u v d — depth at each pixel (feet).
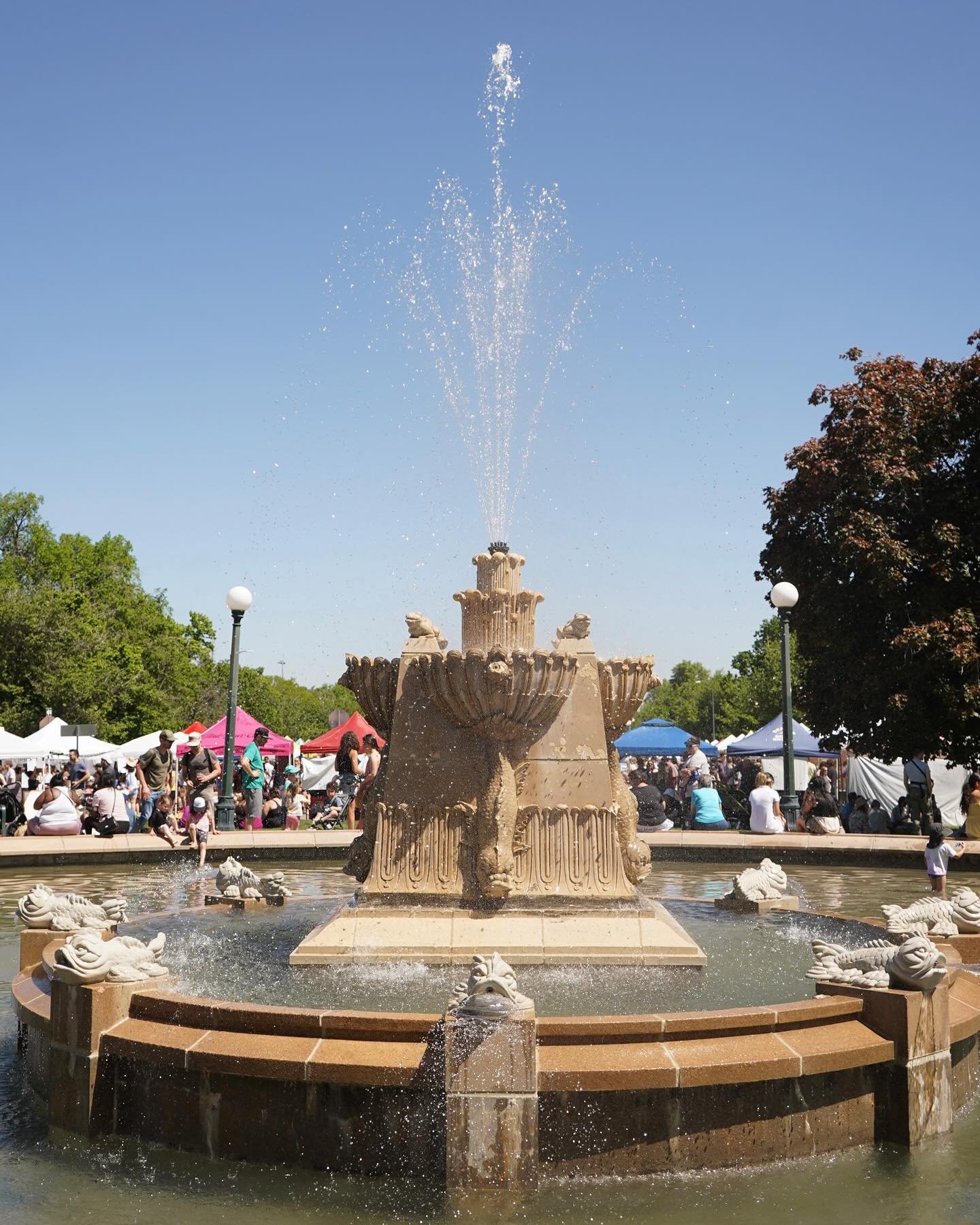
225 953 24.72
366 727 89.66
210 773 58.95
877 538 68.28
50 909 23.61
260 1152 16.51
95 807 61.00
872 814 66.90
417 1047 16.43
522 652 24.52
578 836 25.00
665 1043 16.67
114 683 159.33
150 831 64.90
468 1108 15.44
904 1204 15.37
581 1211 15.07
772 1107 16.67
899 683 68.85
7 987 28.43
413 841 25.00
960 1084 19.22
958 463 72.08
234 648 62.03
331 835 58.85
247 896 31.96
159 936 20.30
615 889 24.71
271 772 89.10
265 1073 16.33
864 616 72.74
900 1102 17.40
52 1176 16.28
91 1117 17.62
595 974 22.54
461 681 24.61
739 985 21.45
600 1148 15.88
